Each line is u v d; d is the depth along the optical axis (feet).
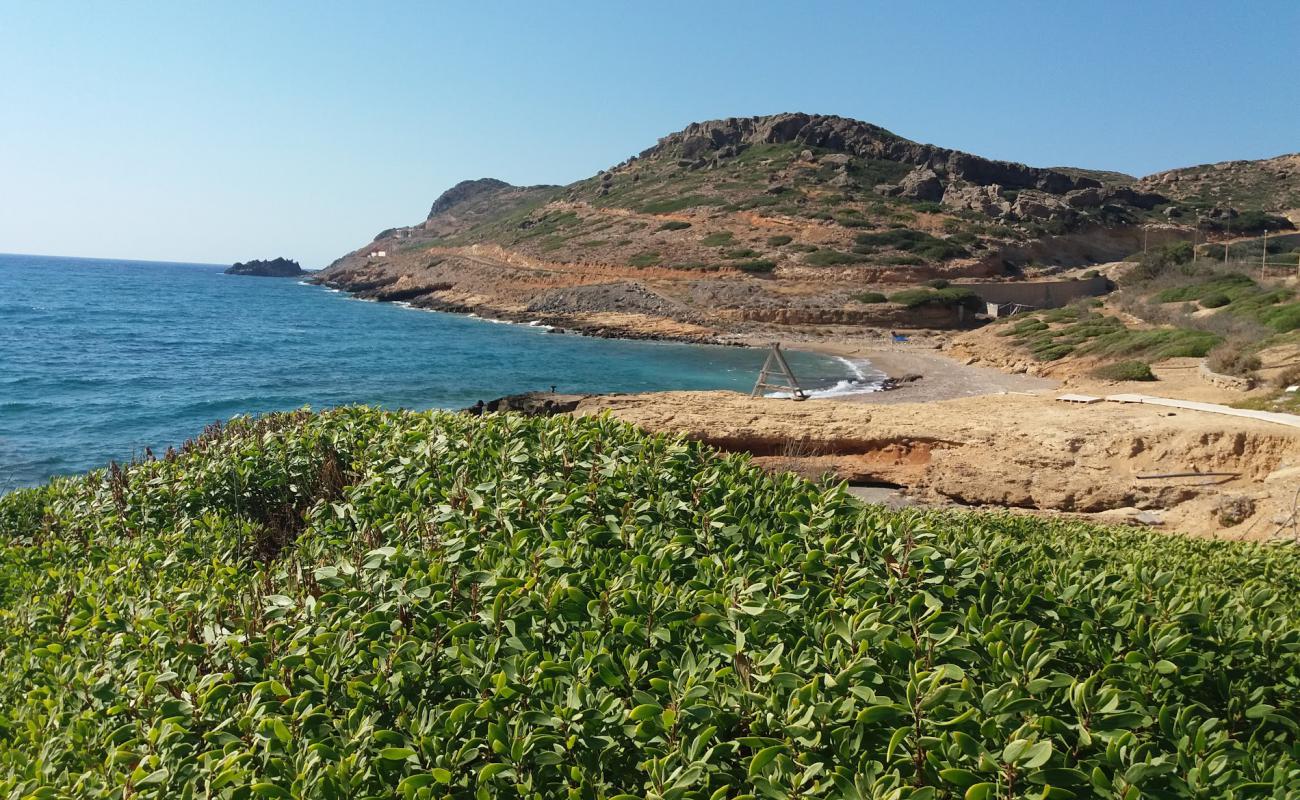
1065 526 27.20
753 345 192.13
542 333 222.07
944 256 260.83
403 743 10.11
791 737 9.62
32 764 10.48
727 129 433.48
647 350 186.19
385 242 634.84
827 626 11.75
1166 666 11.73
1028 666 10.94
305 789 9.26
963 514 28.63
